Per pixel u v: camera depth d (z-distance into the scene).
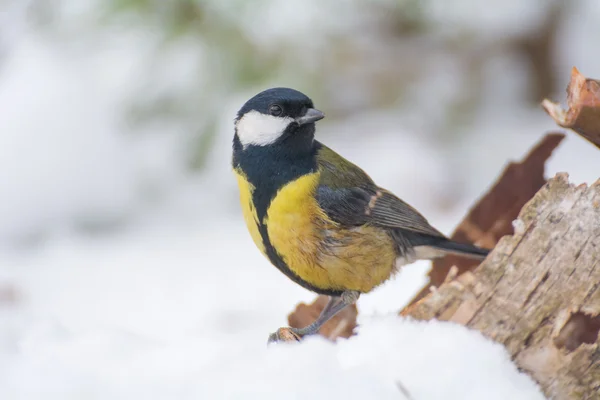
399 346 4.65
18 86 13.67
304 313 7.20
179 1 11.18
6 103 13.57
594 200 4.71
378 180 12.52
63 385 4.66
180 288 10.23
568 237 4.71
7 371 4.85
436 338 4.66
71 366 4.87
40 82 13.65
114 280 10.58
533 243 4.78
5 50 13.36
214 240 11.91
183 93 11.82
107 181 13.05
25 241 12.40
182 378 4.65
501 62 13.14
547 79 13.17
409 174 12.64
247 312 9.34
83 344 5.20
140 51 12.37
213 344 5.11
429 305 4.85
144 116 12.06
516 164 6.82
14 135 13.31
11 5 12.91
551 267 4.71
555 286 4.68
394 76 12.73
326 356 4.68
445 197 12.26
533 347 4.62
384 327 4.78
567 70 13.18
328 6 11.70
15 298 9.93
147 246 11.85
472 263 7.23
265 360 4.71
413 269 9.56
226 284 10.30
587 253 4.65
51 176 13.04
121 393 4.60
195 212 12.93
